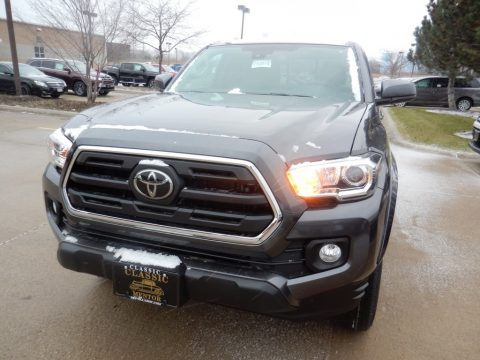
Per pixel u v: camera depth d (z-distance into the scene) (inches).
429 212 194.1
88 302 109.3
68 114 478.0
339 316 97.4
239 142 73.4
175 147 73.5
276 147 74.3
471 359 93.9
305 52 140.1
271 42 149.1
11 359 88.2
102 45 545.6
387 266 136.9
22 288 114.3
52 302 108.7
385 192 82.0
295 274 75.6
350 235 74.2
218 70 140.3
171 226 76.7
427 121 512.4
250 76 134.0
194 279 76.5
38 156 263.0
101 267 83.0
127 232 80.7
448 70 614.5
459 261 143.0
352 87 124.4
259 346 95.4
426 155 343.3
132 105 103.5
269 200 70.4
